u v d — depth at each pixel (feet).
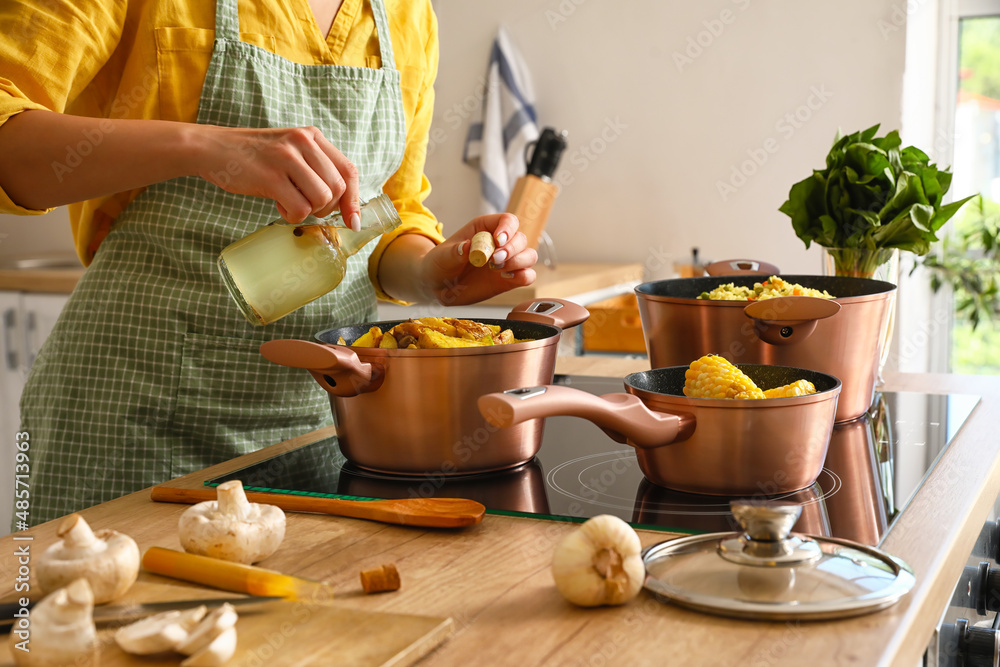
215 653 1.35
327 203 2.61
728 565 1.70
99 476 3.50
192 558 1.76
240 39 3.34
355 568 1.90
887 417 3.28
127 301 3.43
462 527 2.15
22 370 7.96
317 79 3.52
